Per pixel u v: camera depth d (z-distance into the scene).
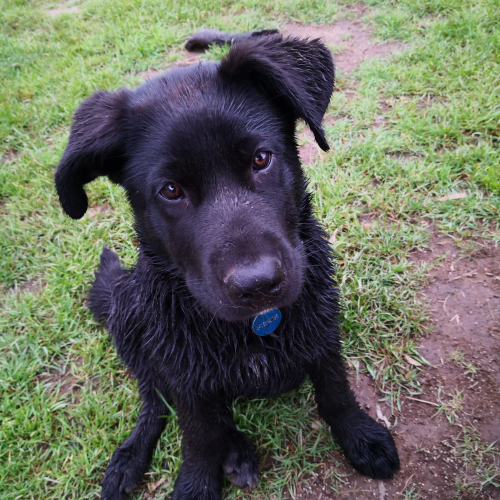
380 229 0.60
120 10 1.26
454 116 0.71
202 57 1.00
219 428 0.43
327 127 0.76
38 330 0.57
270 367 0.41
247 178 0.35
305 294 0.41
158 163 0.35
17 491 0.45
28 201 0.74
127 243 0.65
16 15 1.43
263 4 1.13
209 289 0.33
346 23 1.03
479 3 0.94
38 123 0.90
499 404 0.44
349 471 0.43
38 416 0.50
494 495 0.39
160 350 0.41
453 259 0.57
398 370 0.49
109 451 0.47
